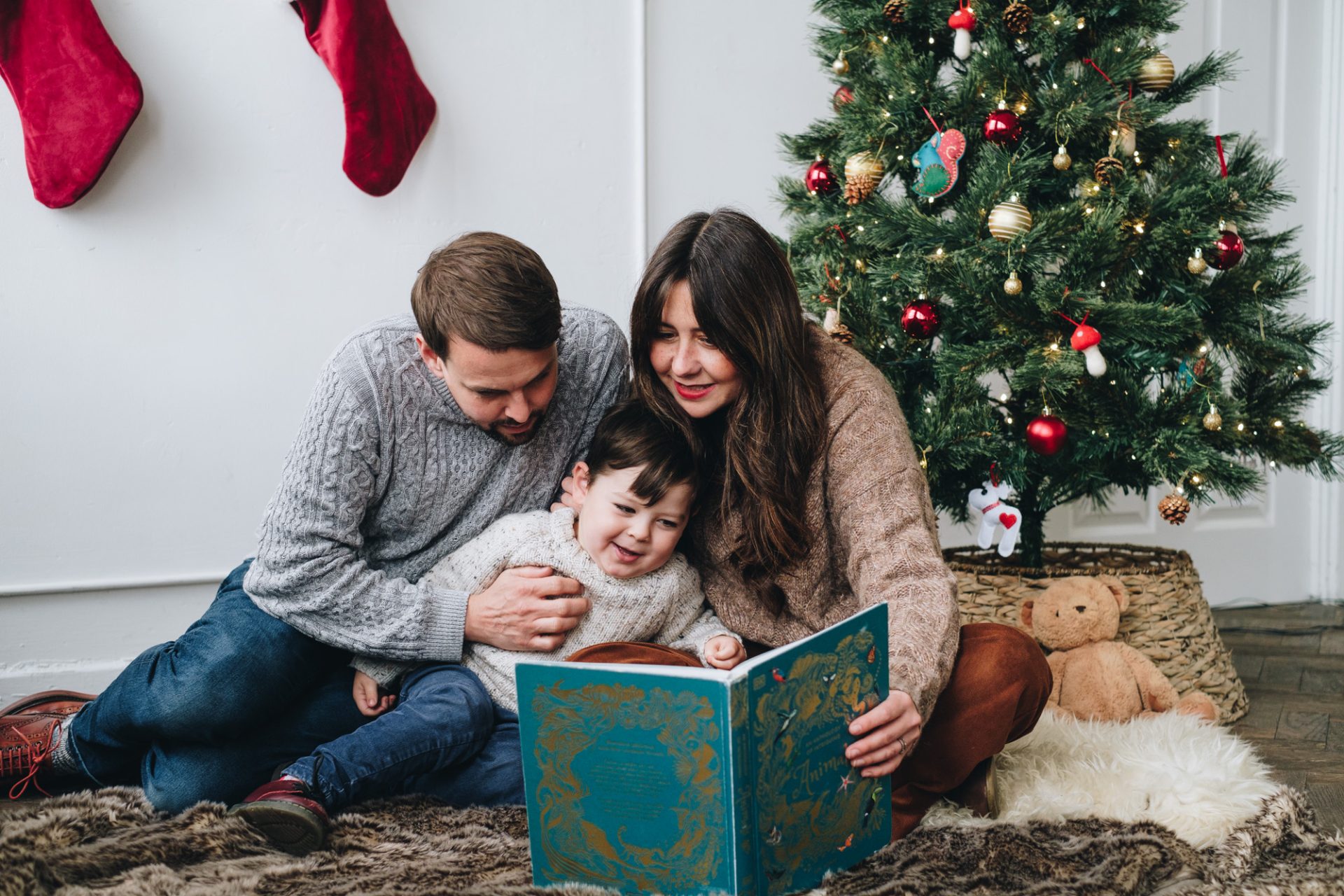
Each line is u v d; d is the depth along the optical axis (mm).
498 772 1294
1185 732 1502
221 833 1158
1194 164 1839
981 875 1072
